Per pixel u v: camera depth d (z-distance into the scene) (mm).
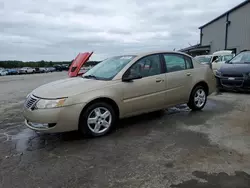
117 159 2656
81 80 3750
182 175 2250
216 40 25594
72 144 3168
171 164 2492
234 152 2762
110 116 3549
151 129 3748
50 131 3088
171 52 4438
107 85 3471
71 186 2113
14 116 4895
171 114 4684
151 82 3932
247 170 2316
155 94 4012
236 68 7000
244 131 3537
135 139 3307
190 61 4758
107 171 2377
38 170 2432
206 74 4941
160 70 4129
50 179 2246
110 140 3295
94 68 4383
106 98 3455
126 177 2246
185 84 4516
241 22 20484
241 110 4879
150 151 2859
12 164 2584
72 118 3150
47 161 2648
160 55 4227
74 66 7539
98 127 3447
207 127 3773
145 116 4574
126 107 3680
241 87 6738
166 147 2971
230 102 5750
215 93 7215
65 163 2586
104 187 2084
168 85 4195
